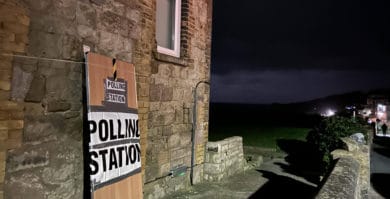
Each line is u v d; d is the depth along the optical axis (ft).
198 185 25.04
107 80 14.05
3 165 10.18
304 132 89.40
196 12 23.99
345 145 25.85
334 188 13.46
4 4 10.09
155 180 19.79
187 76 23.00
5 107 10.23
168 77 20.74
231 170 30.09
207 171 26.61
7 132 10.31
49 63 11.79
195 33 23.95
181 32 22.70
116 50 15.31
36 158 11.40
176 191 22.45
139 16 17.02
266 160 46.11
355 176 17.01
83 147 13.47
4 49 10.13
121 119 14.82
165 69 20.36
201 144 25.71
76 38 12.98
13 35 10.40
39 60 11.39
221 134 82.12
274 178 31.27
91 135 12.75
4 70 10.15
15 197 10.64
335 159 23.95
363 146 25.76
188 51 22.93
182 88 22.44
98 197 13.00
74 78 12.93
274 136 79.51
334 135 36.88
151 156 19.38
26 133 10.98
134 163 15.69
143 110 17.65
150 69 18.21
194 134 24.21
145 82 17.72
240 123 123.03
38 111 11.43
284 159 48.26
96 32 14.02
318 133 40.40
